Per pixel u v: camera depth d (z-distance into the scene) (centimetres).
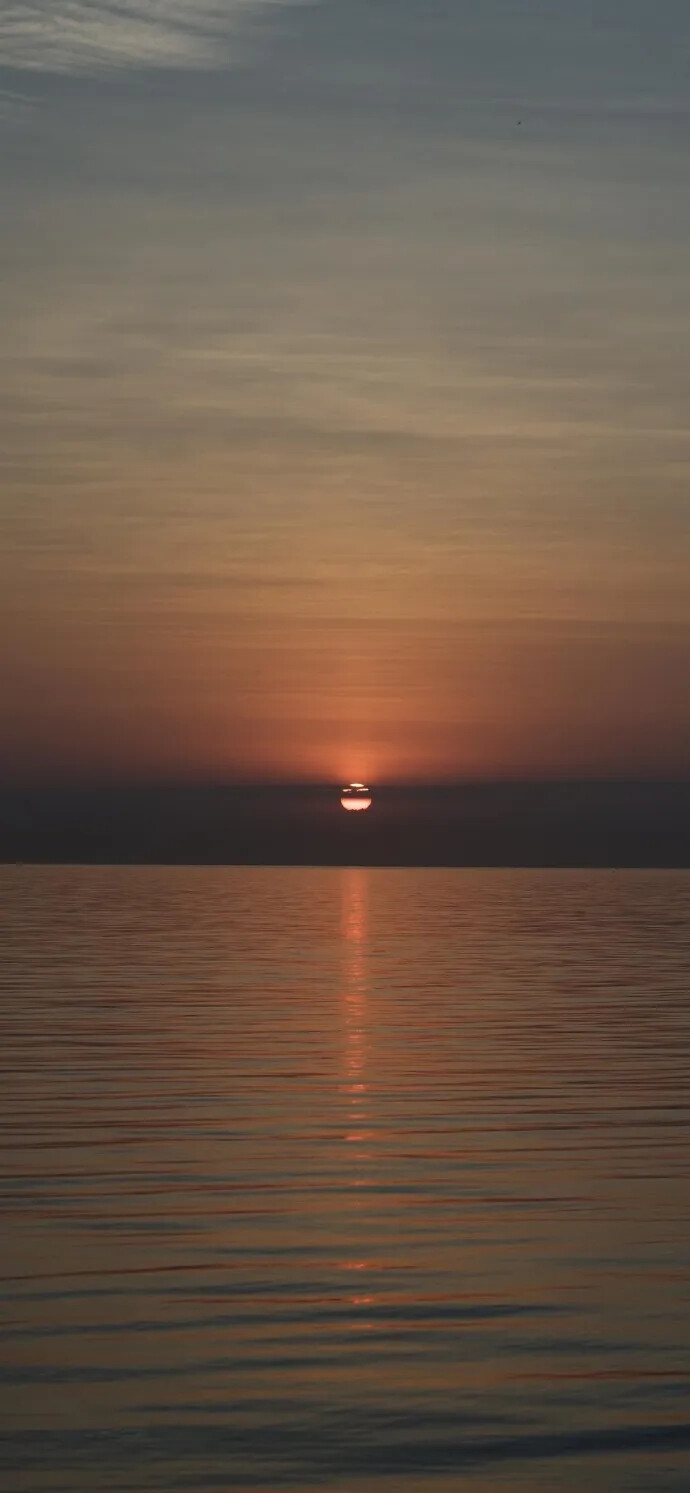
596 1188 1039
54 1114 1301
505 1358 721
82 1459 612
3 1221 952
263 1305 794
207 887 10081
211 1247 896
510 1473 602
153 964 3031
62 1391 680
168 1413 657
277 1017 2044
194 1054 1669
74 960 3131
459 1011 2147
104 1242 906
